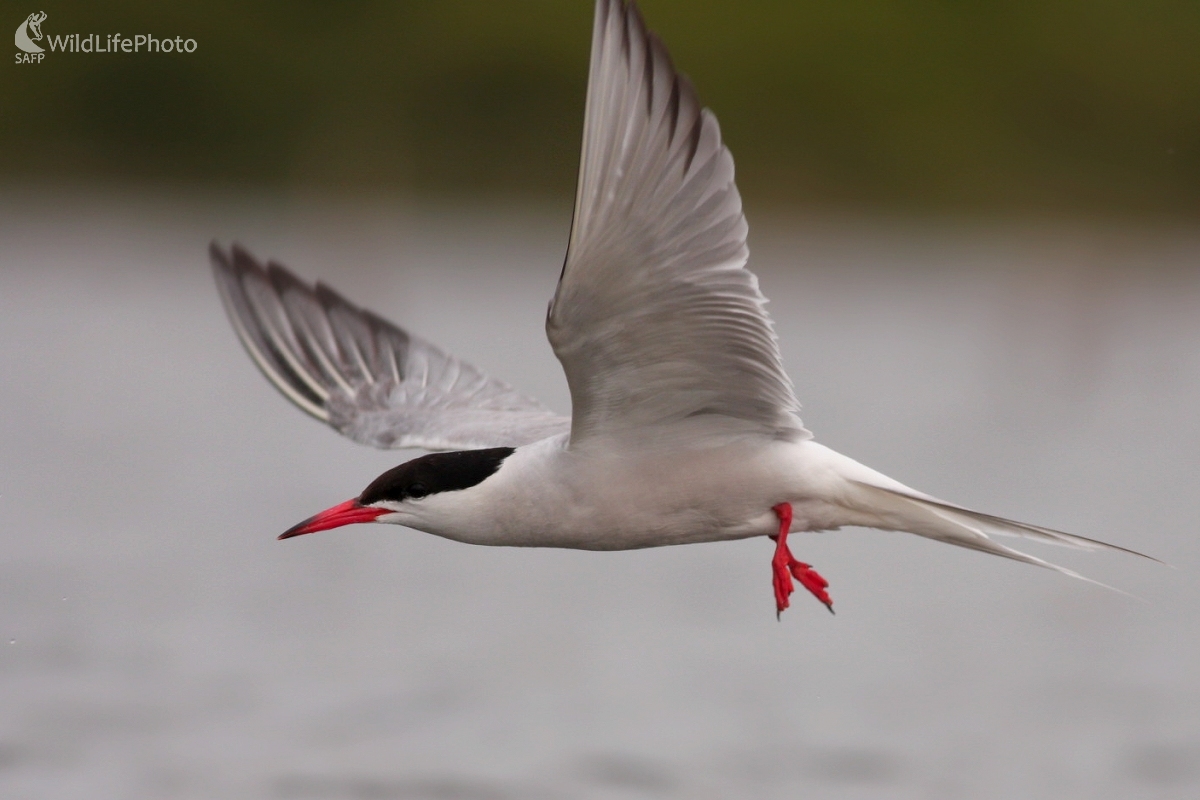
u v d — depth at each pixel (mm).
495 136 37594
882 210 36344
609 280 6418
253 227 35656
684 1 36750
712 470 7328
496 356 24500
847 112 36562
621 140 6105
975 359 27297
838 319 30094
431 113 37688
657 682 12258
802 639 13375
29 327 29391
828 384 24906
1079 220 36938
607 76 6043
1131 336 29750
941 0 37906
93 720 11062
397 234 35656
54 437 21109
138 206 37375
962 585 15180
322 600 14148
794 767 10562
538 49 37594
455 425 8820
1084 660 12789
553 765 10547
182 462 19750
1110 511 17453
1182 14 38219
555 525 7426
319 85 37656
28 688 11656
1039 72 37469
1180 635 13570
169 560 15180
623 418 7145
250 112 37625
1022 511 17297
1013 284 32781
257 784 10141
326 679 12031
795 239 35812
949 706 11836
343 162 37469
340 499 17953
